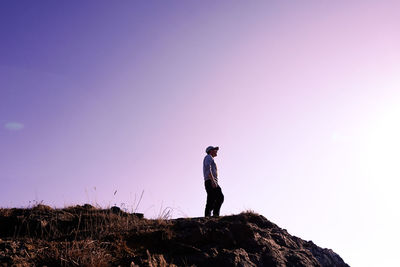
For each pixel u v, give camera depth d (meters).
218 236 6.64
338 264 7.45
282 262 6.45
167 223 7.21
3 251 5.42
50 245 5.87
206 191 8.77
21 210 7.85
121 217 7.68
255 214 8.22
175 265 5.67
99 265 5.12
